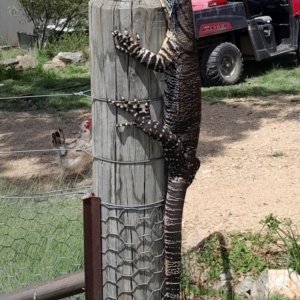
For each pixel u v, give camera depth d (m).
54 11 17.05
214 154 8.26
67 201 5.36
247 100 11.39
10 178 7.49
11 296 3.52
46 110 11.13
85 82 13.48
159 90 3.08
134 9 2.92
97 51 3.01
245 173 7.40
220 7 12.31
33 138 9.43
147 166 3.12
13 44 19.67
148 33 2.97
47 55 16.72
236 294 4.66
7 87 12.95
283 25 13.58
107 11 2.92
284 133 9.17
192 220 5.88
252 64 14.43
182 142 3.23
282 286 4.49
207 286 4.76
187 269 4.67
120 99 3.01
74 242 4.65
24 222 5.00
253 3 13.45
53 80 13.76
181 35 3.14
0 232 4.84
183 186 3.22
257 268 4.91
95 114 3.11
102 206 3.18
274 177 7.21
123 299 3.25
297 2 13.52
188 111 3.21
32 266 4.44
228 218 5.88
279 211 6.04
